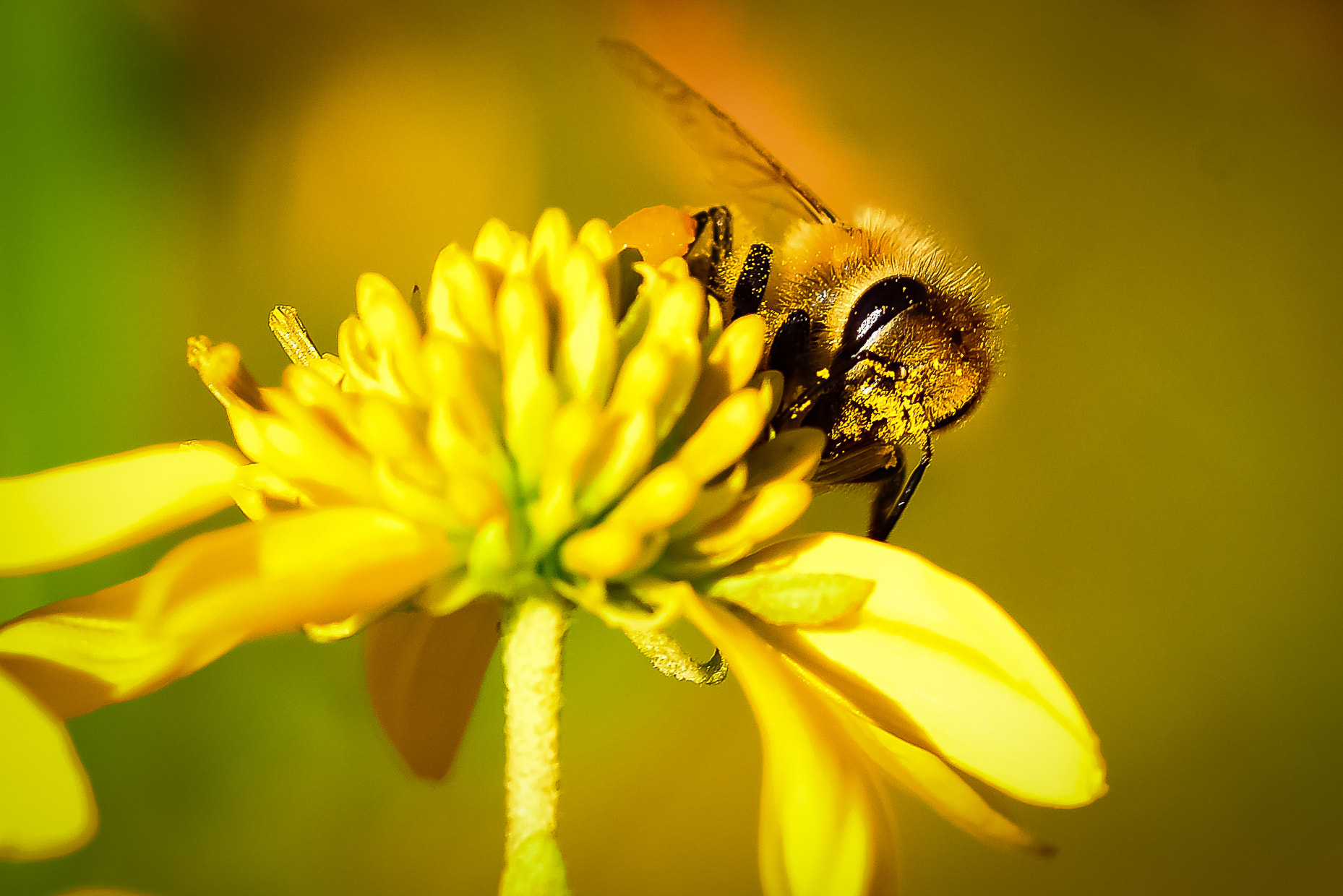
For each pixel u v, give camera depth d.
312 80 0.12
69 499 0.08
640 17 0.14
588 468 0.08
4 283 0.11
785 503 0.08
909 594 0.08
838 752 0.08
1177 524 0.14
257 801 0.10
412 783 0.11
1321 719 0.12
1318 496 0.14
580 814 0.11
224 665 0.10
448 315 0.08
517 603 0.08
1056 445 0.14
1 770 0.07
